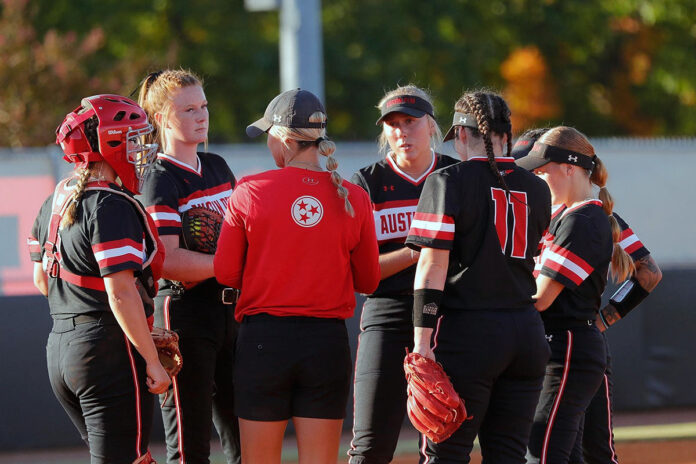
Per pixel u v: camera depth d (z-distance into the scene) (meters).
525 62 81.44
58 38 57.91
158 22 74.44
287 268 14.17
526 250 14.34
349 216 14.45
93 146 13.87
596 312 16.33
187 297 16.58
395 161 17.27
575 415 16.00
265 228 14.16
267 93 74.00
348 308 14.73
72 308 13.80
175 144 16.64
